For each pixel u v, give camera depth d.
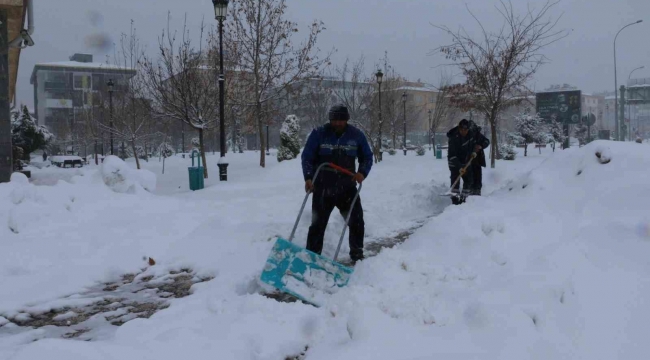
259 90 21.78
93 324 3.74
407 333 2.94
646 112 93.62
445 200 9.15
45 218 6.58
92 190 7.89
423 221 7.54
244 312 3.61
